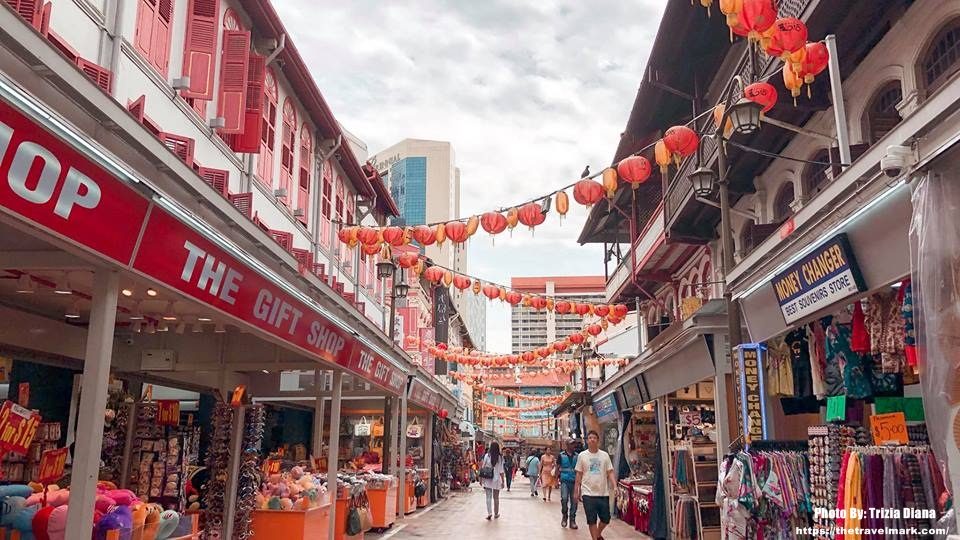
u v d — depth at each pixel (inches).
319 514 397.7
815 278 255.4
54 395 378.3
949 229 168.9
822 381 301.1
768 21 237.0
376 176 837.8
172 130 381.7
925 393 171.3
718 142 376.8
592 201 332.5
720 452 396.5
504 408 1909.4
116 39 326.3
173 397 540.4
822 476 247.0
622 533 569.3
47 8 223.0
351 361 451.8
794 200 478.9
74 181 157.3
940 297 169.0
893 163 173.8
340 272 731.4
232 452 332.8
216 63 415.5
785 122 448.1
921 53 350.9
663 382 525.0
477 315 3476.9
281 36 500.1
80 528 169.6
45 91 144.9
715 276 633.6
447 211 3617.1
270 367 415.5
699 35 564.4
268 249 277.0
